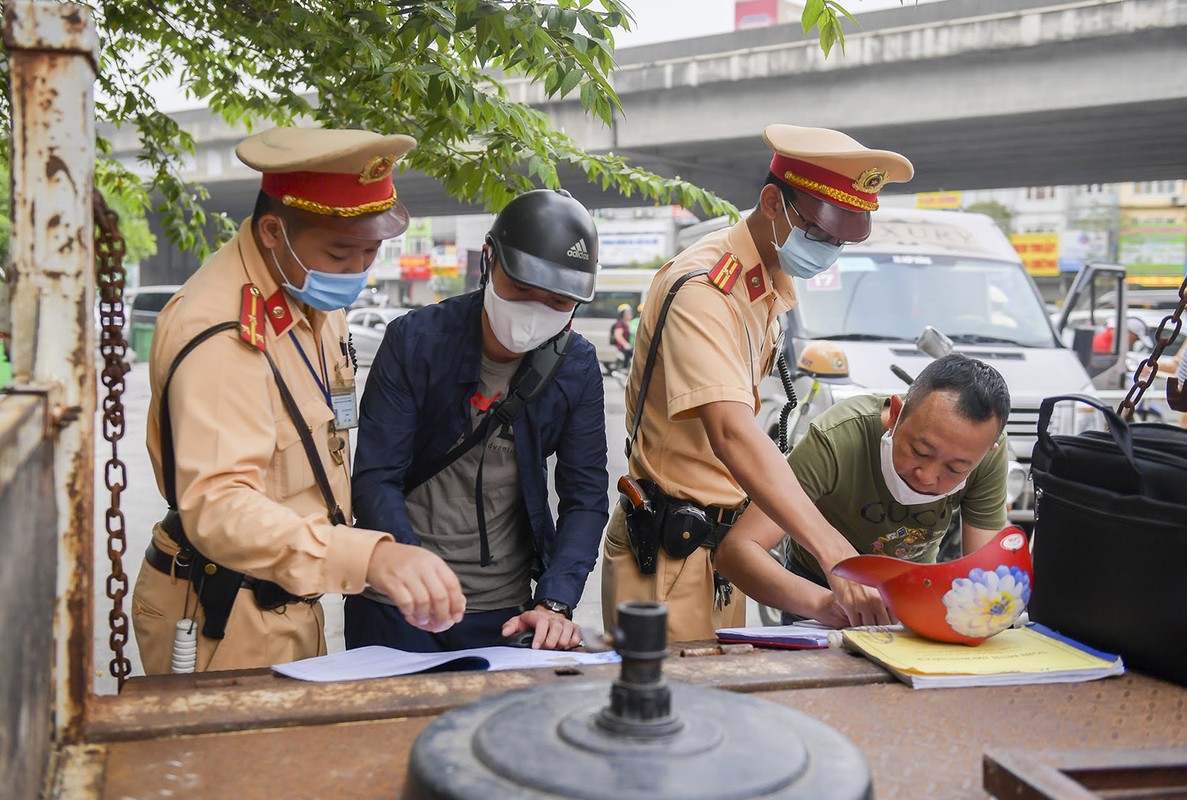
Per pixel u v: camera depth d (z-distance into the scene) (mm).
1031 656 1462
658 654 847
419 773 806
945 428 1900
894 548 2309
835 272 6188
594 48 2336
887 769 1092
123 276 1521
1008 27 14031
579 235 1899
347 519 1931
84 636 1104
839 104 15812
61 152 1081
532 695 944
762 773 783
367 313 17750
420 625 1459
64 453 1079
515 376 2080
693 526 2199
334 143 1657
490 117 2764
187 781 1025
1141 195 40125
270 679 1386
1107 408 1475
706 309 2059
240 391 1623
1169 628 1372
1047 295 40219
